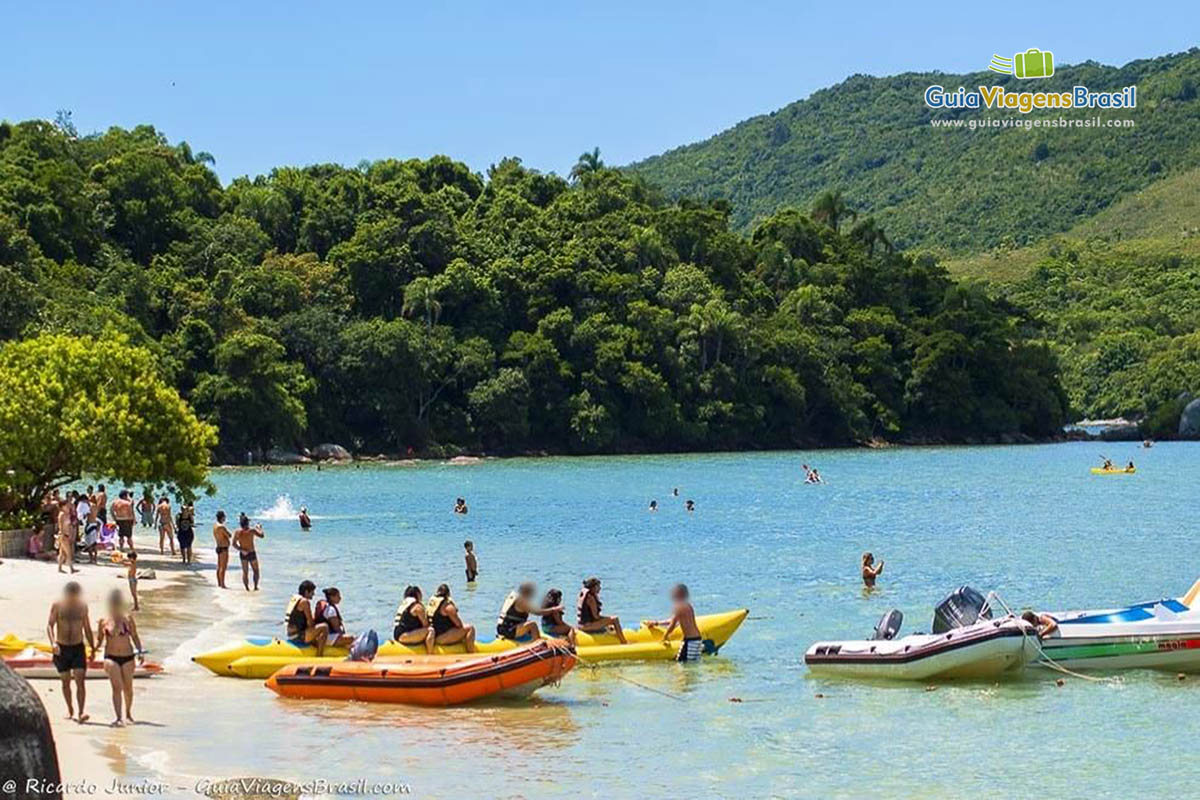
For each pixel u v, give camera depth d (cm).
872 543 5019
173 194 13862
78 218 12800
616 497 7444
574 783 1833
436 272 13838
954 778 1888
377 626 3069
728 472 9781
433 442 12162
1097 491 7775
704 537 5244
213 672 2459
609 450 12875
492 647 2508
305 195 14938
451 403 12531
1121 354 19288
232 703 2231
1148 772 1920
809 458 11912
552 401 12706
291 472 9869
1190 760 1981
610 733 2102
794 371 13862
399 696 2252
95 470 4122
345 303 13212
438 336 12644
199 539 5094
